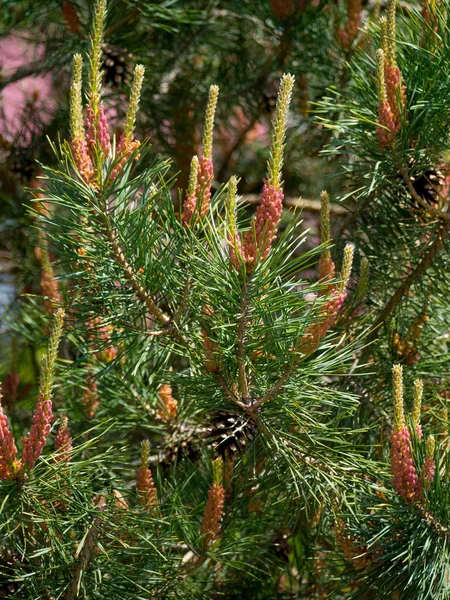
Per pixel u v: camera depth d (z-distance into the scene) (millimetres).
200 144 2156
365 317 1556
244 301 1342
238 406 1400
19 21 2021
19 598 1422
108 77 1945
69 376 1692
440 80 1537
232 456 1396
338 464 1447
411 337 1657
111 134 2057
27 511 1402
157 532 1509
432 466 1390
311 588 1729
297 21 1918
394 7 1501
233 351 1379
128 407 1688
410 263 1648
